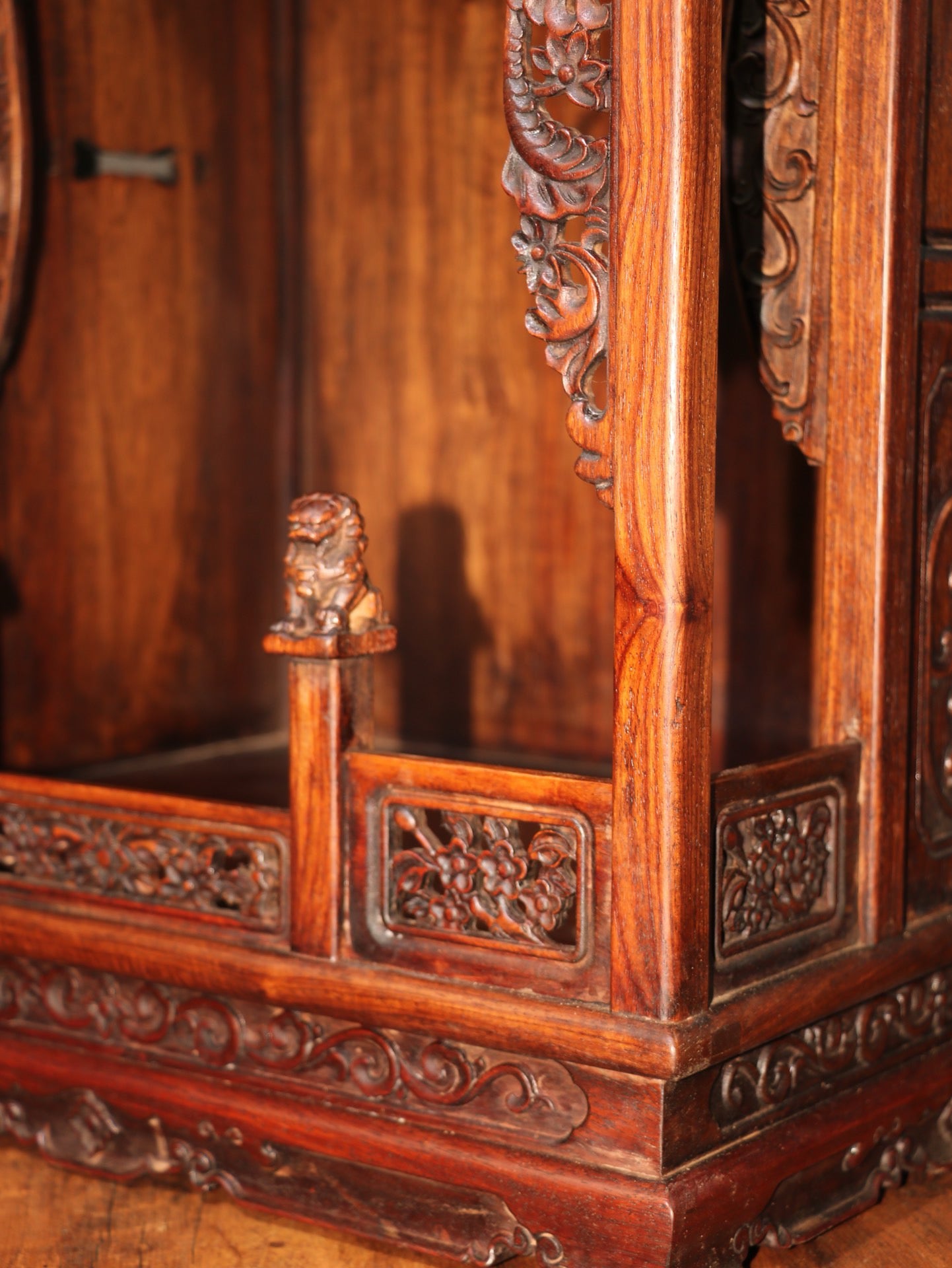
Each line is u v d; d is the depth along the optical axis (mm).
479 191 4004
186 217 4074
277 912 2664
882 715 2672
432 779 2496
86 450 3891
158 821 2771
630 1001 2328
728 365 3773
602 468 2311
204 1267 2549
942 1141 2885
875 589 2652
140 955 2768
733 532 3809
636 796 2301
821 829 2613
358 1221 2602
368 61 4137
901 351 2650
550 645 4043
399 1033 2570
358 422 4277
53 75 3734
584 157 2285
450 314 4098
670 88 2203
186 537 4152
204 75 4082
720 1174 2393
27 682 3791
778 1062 2549
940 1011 2914
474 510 4121
